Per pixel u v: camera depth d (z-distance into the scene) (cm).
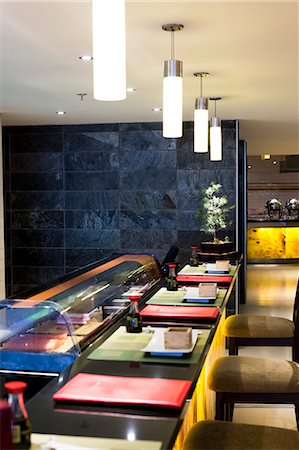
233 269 491
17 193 736
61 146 723
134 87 482
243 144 873
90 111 616
